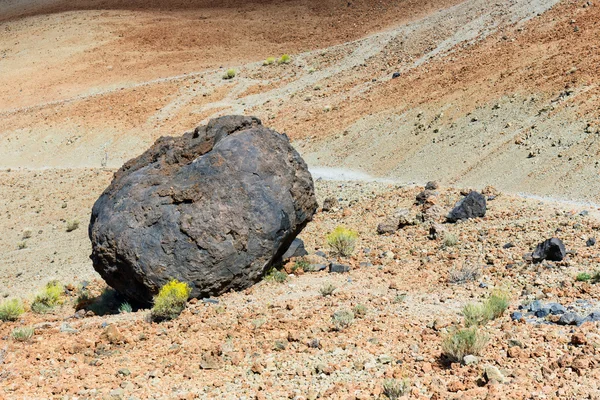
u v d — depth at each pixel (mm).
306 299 12078
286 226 14062
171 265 13086
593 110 26250
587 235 14734
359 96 42312
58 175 38562
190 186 13703
